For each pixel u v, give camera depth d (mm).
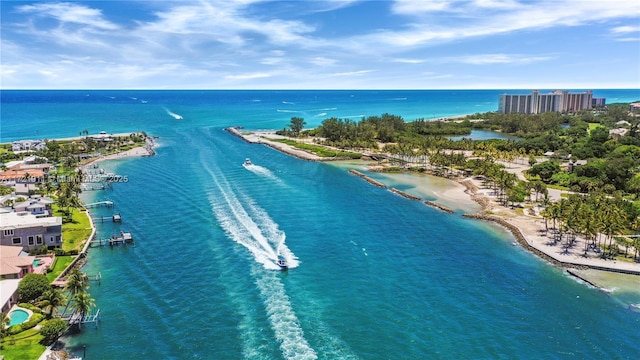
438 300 98188
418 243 131375
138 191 189375
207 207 164000
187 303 96000
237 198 176625
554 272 113250
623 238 129875
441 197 184625
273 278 107375
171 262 116750
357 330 86438
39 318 87688
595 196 162000
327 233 138125
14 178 197000
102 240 131500
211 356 78438
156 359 77812
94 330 86250
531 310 94938
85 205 168375
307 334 85000
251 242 129750
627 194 183500
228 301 96750
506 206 169125
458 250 126688
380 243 130750
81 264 116188
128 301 97062
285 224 146125
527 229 142750
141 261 117625
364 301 97250
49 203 152625
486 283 106750
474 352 80375
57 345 81750
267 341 82688
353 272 111125
